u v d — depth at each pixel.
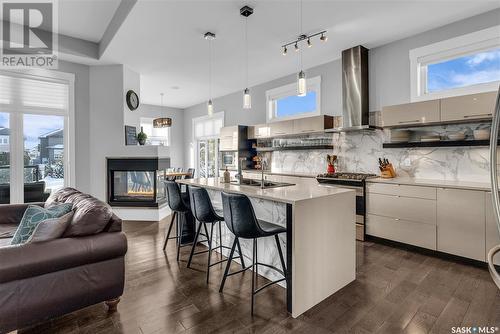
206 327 1.92
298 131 4.98
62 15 3.78
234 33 3.72
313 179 4.59
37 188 4.67
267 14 3.24
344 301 2.26
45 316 1.84
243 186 2.97
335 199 2.40
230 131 6.39
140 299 2.29
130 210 5.15
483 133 3.14
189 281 2.61
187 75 5.64
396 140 3.93
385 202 3.60
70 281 1.93
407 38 3.90
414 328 1.90
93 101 5.06
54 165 4.82
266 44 4.09
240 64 5.00
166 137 9.08
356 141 4.52
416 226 3.32
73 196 2.92
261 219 2.74
